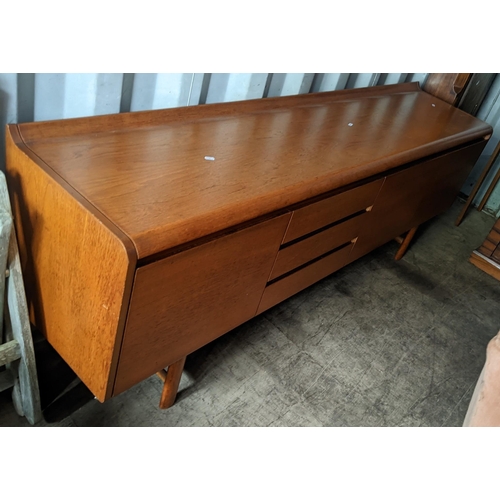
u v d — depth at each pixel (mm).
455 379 1715
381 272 2150
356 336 1774
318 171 1312
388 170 1568
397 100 2076
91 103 1293
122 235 887
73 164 1052
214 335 1278
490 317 2068
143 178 1075
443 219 2725
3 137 1193
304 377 1562
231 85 1611
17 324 1067
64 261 1021
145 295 958
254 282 1272
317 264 1540
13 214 1125
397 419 1507
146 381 1411
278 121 1552
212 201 1064
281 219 1192
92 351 1044
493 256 2342
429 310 2008
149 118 1288
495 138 2830
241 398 1438
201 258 1029
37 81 1176
